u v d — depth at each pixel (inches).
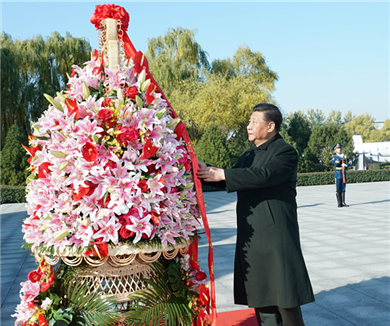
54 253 66.7
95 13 78.5
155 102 73.0
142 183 66.7
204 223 74.5
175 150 72.3
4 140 671.1
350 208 382.9
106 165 65.9
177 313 72.2
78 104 67.3
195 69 921.5
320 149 1005.2
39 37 740.7
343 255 188.9
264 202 82.7
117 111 67.4
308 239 230.1
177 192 72.3
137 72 77.8
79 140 64.4
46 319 68.2
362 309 120.0
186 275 78.3
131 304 71.0
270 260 79.9
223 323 104.0
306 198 516.4
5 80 671.8
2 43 705.6
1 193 560.7
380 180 858.8
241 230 84.4
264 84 957.8
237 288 86.4
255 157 89.7
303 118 1107.9
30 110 703.1
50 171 68.8
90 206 64.8
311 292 80.7
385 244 211.8
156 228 68.2
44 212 66.3
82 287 70.5
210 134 776.9
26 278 164.4
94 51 81.4
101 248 63.9
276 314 82.1
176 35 912.9
